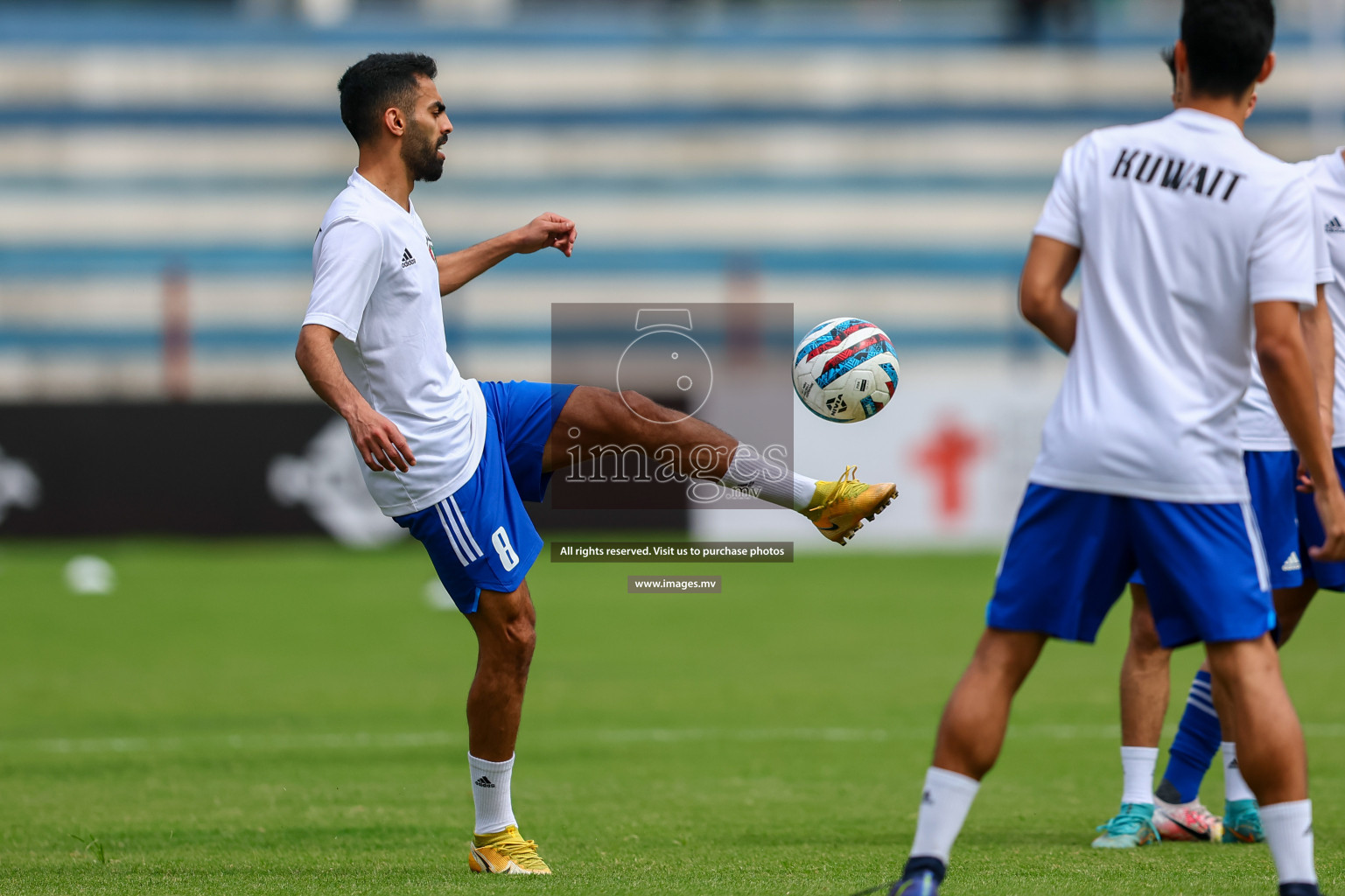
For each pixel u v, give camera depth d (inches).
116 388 3378.4
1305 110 3782.0
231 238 3607.3
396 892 617.3
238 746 1115.3
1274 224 508.4
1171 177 520.7
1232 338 519.2
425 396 677.9
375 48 3720.5
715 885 627.2
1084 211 533.3
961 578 2188.7
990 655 532.7
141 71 3634.4
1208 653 527.2
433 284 693.3
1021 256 3708.2
